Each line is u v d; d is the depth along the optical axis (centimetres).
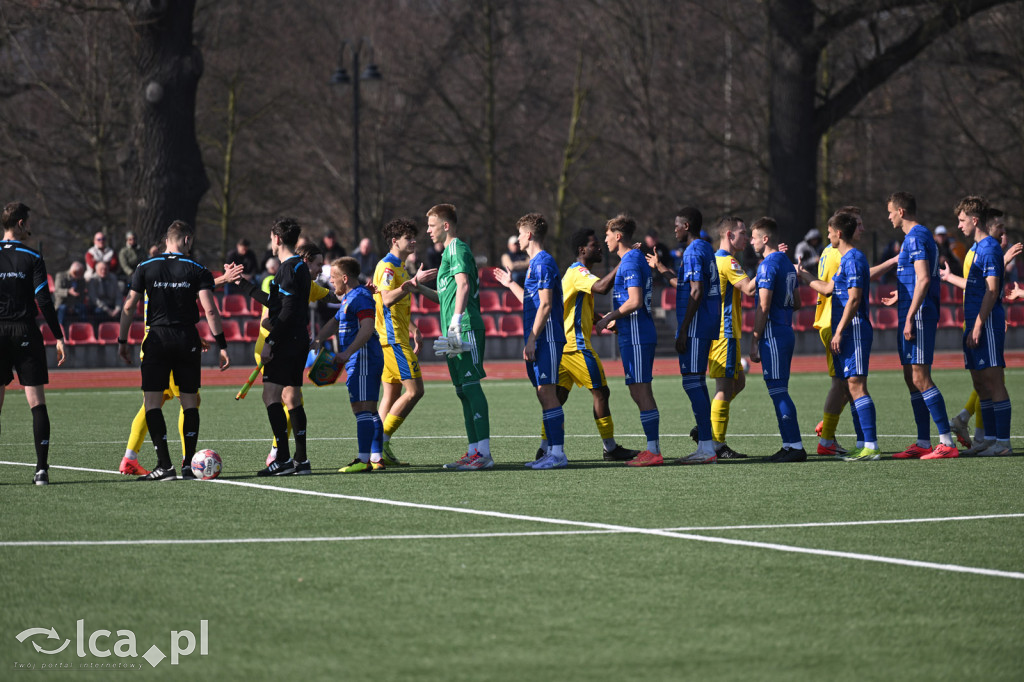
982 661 1694
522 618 1903
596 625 1864
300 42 15988
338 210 16412
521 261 10794
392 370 3838
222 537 2562
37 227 14675
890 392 6744
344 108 16062
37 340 3381
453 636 1808
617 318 3809
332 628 1852
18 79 13850
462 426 5131
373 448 3725
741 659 1697
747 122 15638
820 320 4056
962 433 4191
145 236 10025
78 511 2900
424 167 15688
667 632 1827
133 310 3491
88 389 7544
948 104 14700
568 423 5256
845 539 2531
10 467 3803
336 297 3812
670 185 15550
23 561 2325
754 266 10812
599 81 15738
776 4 12269
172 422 5381
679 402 6331
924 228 3931
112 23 12912
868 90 12538
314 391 7256
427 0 16400
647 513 2859
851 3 11900
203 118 15062
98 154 14188
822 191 15512
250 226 15850
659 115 15775
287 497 3119
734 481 3400
